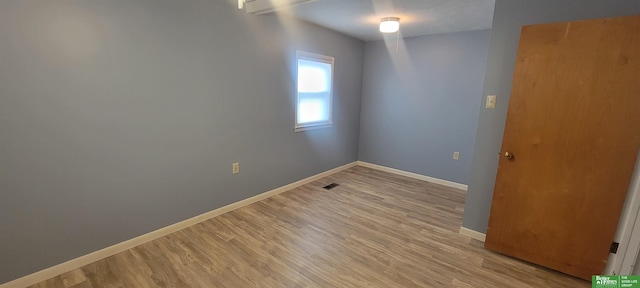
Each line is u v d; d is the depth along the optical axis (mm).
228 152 2857
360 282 1895
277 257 2154
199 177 2645
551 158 1972
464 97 3711
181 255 2156
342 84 4242
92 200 2010
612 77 1706
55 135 1797
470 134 3729
